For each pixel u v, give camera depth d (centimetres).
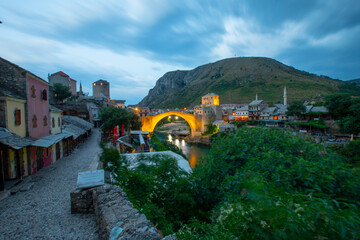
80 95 8262
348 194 422
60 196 920
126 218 451
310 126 5019
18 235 594
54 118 1970
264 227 240
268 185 415
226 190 641
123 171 877
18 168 1160
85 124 3775
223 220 348
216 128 7750
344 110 4562
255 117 7275
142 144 2498
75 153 2167
